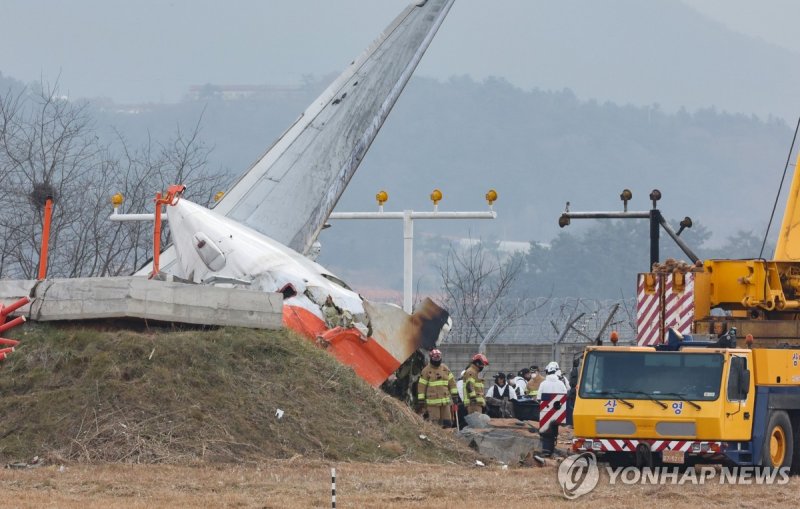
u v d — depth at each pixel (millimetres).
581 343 159625
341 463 71688
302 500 56844
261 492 59375
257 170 120438
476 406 101938
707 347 72250
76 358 73875
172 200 100438
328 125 124750
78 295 77500
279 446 72250
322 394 78438
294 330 87125
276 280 93688
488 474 70000
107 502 54781
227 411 72938
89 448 67812
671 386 69312
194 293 79500
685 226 117812
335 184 120188
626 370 70312
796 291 90125
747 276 87875
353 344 91875
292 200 117438
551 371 97000
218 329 80250
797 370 72625
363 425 77625
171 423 70438
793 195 95750
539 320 163875
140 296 76938
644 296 87438
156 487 60094
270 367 78500
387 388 98312
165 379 73062
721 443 67875
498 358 158750
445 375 93500
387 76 128750
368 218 125938
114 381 72000
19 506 53000
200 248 98500
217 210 115188
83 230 165375
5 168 162625
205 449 69250
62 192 163125
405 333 94875
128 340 75062
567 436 104188
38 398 71125
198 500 56000
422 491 60906
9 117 169625
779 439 72312
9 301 79438
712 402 67938
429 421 89875
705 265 88500
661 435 68562
